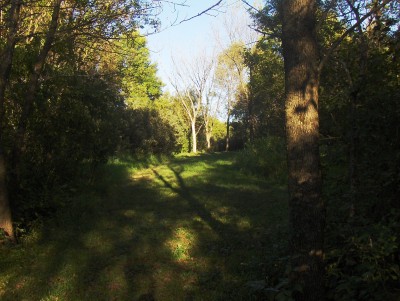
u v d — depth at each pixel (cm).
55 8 755
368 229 418
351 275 427
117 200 1141
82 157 1042
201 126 5656
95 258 656
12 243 688
